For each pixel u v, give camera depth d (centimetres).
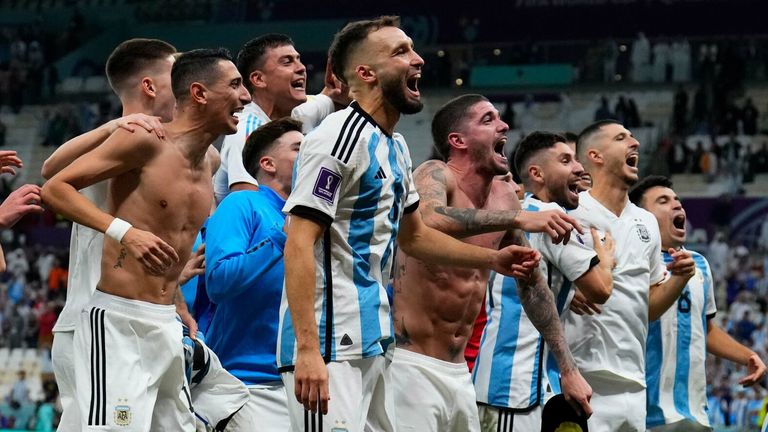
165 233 559
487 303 713
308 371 487
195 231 576
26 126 3991
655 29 3900
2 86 4112
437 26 4081
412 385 605
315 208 498
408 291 611
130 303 553
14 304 2859
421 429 602
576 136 877
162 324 560
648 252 778
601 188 787
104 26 4331
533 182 752
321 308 509
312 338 490
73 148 570
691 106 3681
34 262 3020
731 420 2103
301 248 495
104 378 545
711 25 3838
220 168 751
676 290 792
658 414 855
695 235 3055
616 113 3609
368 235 518
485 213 582
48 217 3136
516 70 3884
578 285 709
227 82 567
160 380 561
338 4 4191
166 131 566
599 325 752
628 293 762
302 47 4197
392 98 522
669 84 3744
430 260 574
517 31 4031
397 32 526
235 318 651
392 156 528
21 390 2489
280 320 525
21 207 546
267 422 643
